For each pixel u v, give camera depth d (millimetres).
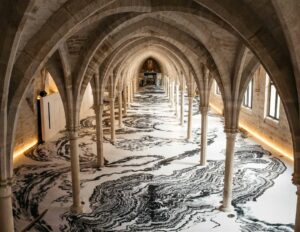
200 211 12797
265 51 7523
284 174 16172
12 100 7711
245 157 18703
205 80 16422
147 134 24391
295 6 5723
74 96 11773
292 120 7379
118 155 19562
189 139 22469
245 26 7598
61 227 11727
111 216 12492
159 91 48688
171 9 9234
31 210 12891
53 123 24156
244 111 26109
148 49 28672
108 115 31859
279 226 11680
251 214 12492
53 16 7828
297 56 6359
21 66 7785
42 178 16031
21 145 20203
